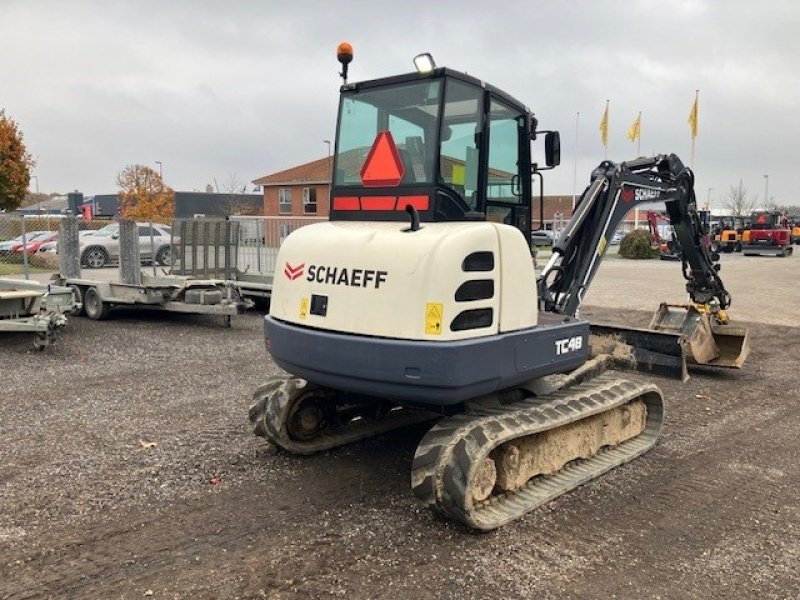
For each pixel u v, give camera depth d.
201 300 11.32
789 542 4.09
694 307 8.91
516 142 5.26
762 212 38.81
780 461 5.54
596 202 6.50
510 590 3.49
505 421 4.29
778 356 10.02
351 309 4.23
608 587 3.54
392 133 4.59
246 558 3.76
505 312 4.29
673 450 5.75
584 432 5.11
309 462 5.25
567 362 4.85
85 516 4.25
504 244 4.30
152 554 3.79
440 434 4.16
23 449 5.42
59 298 9.96
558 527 4.23
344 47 4.97
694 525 4.30
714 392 7.83
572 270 6.32
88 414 6.40
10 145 25.17
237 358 9.11
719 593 3.51
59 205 70.38
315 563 3.72
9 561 3.69
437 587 3.51
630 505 4.59
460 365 3.91
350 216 4.86
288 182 40.91
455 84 4.44
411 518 4.30
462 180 4.57
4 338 10.34
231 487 4.74
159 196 44.53
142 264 17.91
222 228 13.68
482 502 4.27
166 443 5.61
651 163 7.66
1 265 17.39
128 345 9.95
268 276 13.38
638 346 7.46
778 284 20.53
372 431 5.72
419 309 3.95
